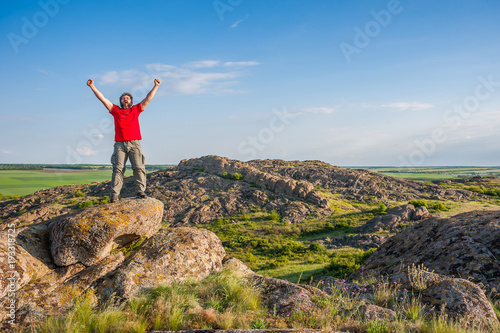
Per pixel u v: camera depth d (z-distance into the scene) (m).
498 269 6.30
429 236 8.57
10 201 91.31
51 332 4.23
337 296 5.39
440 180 113.75
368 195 90.31
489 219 7.98
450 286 5.14
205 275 6.35
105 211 6.36
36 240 6.09
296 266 38.12
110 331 4.24
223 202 80.25
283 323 4.48
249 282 5.99
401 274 6.23
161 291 5.34
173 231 7.19
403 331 4.05
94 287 5.45
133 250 6.72
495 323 4.40
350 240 50.69
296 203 77.44
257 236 59.12
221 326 4.38
